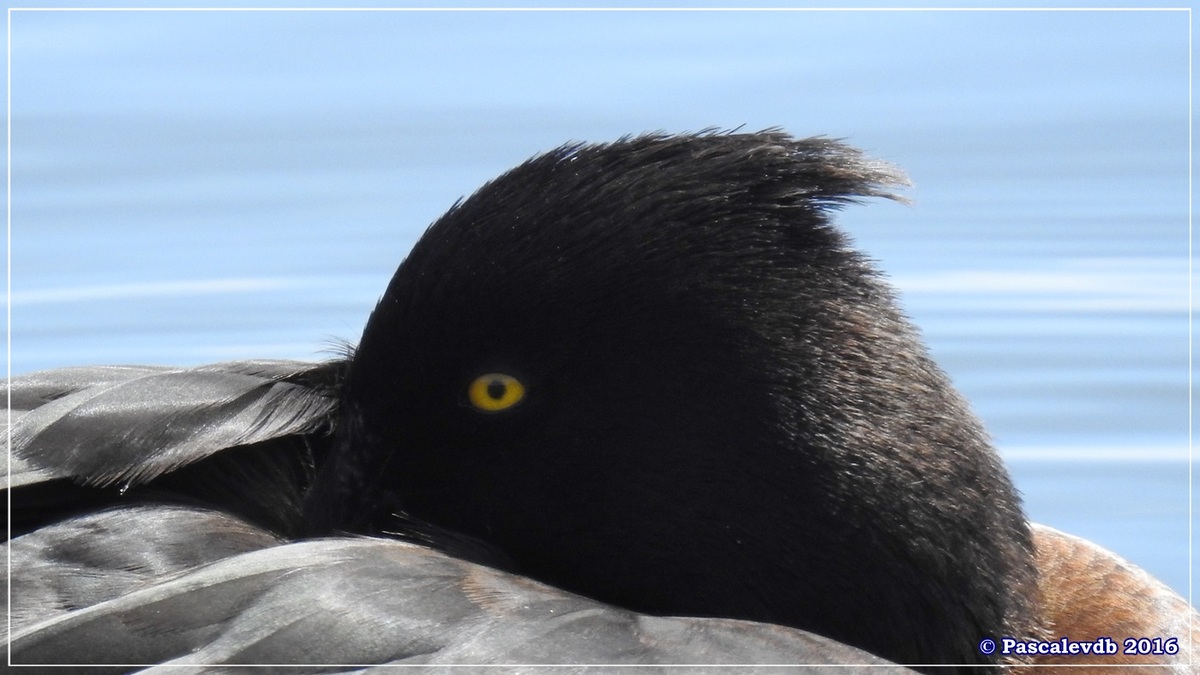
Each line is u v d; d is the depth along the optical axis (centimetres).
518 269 498
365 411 512
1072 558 629
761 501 486
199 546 444
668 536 493
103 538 444
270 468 504
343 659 394
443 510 508
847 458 482
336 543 432
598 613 416
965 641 486
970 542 486
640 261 493
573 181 503
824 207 508
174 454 478
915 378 496
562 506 500
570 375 497
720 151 506
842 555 481
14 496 463
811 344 489
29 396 522
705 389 489
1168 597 620
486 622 405
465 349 502
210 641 398
